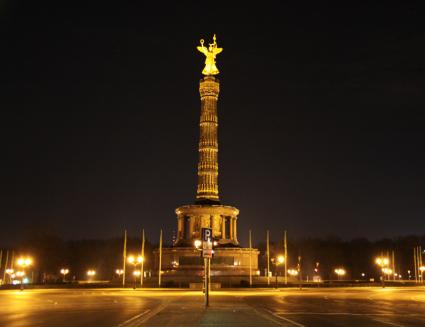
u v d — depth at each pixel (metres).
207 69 120.62
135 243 178.25
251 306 46.72
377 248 195.25
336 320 33.81
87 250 177.50
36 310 43.72
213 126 118.31
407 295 73.19
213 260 110.94
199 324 30.30
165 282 105.31
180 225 118.44
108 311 42.25
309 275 187.50
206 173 117.06
